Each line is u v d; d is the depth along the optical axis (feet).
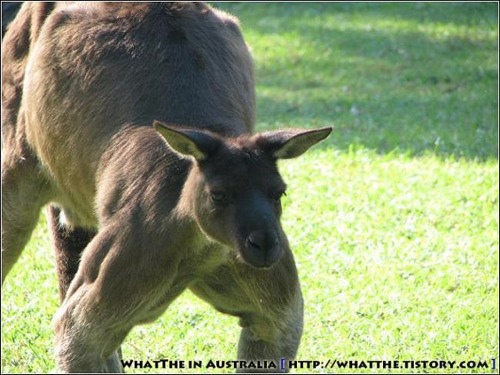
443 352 72.28
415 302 79.15
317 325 75.92
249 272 57.36
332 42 170.81
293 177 105.19
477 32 168.55
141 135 60.39
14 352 72.84
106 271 56.90
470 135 120.67
